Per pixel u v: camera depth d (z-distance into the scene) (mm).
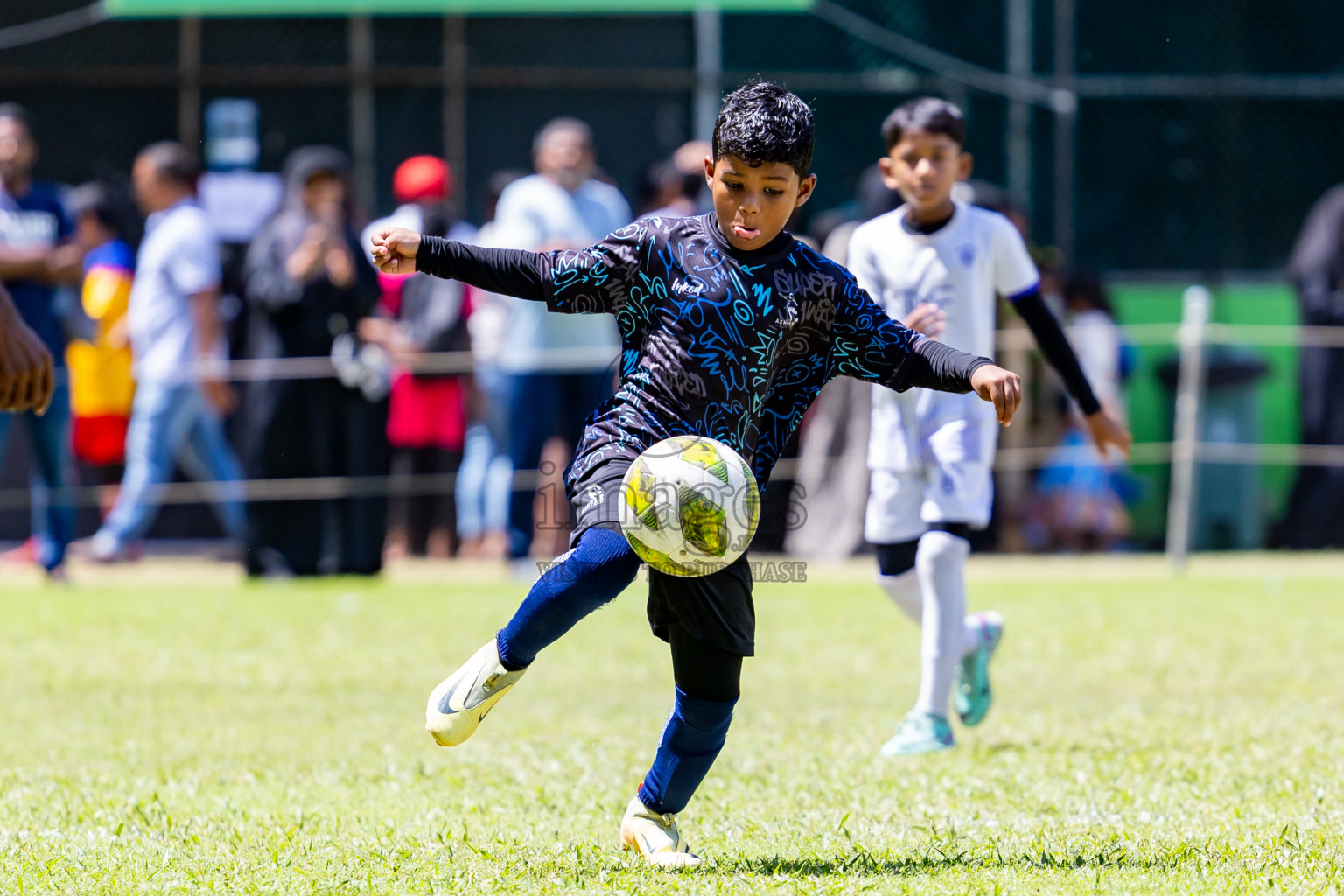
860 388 33844
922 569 16281
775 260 10758
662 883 10375
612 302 10891
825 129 37375
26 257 29750
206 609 27094
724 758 15414
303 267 30719
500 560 34219
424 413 33844
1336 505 35844
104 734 16984
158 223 32344
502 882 10500
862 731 17109
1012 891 10070
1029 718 17859
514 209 30688
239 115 36531
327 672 21266
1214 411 35500
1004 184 37812
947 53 37531
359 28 36656
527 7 35906
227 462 33094
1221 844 11352
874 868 10797
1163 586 30188
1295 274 36719
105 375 34781
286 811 13000
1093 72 37812
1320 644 23266
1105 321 34531
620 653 22906
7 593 29625
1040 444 34938
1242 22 37844
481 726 17453
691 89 37156
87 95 36281
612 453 10695
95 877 10648
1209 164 38062
